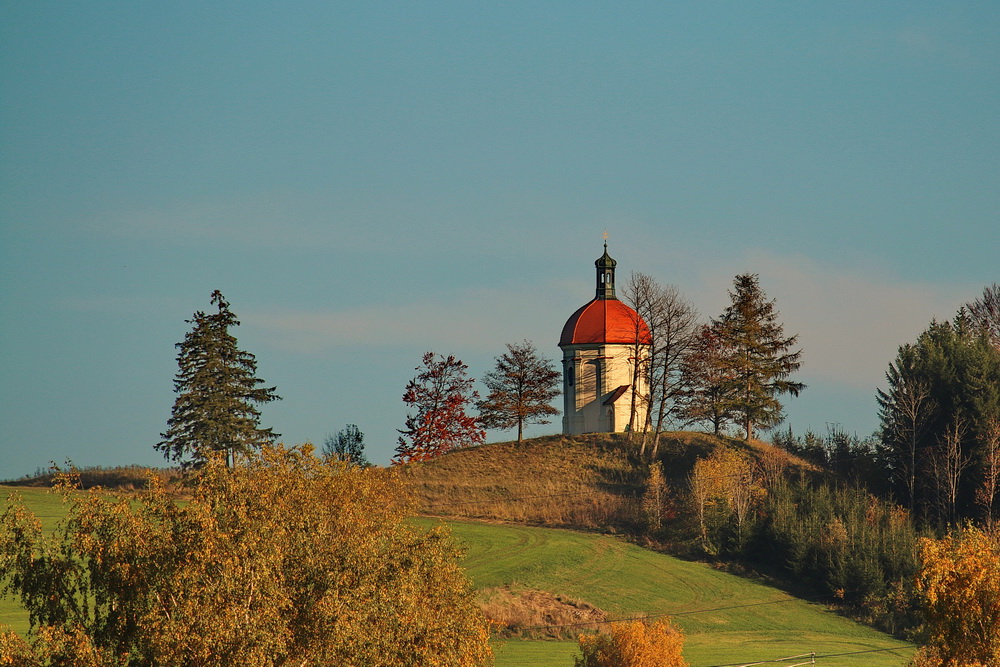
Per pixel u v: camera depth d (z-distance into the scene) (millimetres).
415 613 98125
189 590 88000
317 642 88375
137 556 92875
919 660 134375
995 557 116938
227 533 93000
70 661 85750
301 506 103125
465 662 102750
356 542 100312
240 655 82750
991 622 113500
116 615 92062
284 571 93062
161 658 83125
